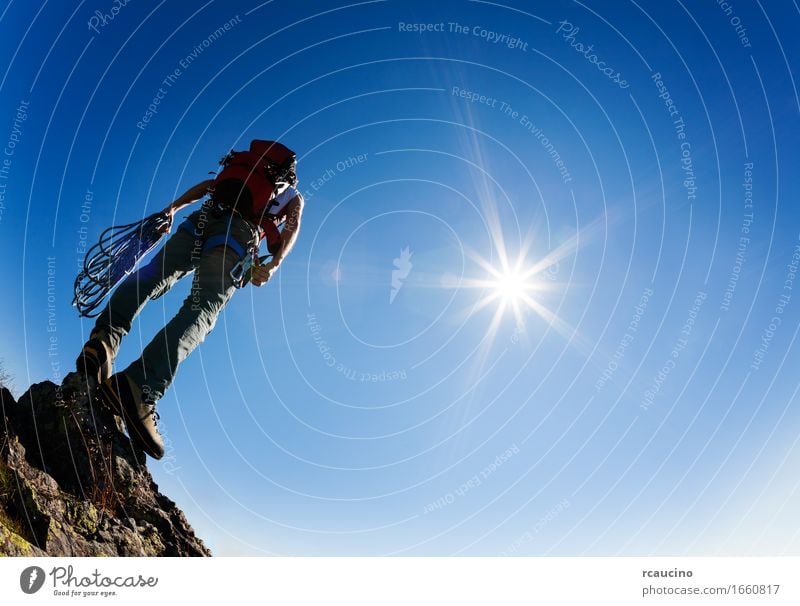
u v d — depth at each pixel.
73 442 4.43
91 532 4.07
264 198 5.37
